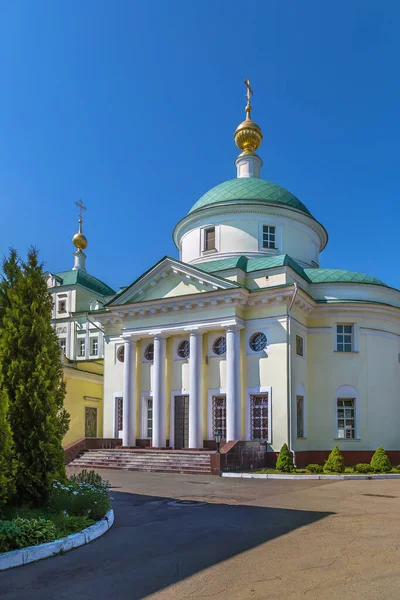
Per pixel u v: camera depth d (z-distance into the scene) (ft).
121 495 54.70
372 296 95.50
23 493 35.96
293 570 26.48
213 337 91.86
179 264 91.91
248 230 106.01
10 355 37.60
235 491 57.21
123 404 96.32
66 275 175.11
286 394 83.30
